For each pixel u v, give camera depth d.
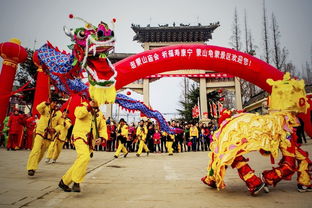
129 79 9.43
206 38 23.00
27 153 9.16
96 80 3.40
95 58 3.57
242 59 9.50
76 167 3.12
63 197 2.92
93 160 7.67
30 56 15.72
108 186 3.63
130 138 11.65
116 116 26.55
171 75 20.91
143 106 10.71
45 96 10.29
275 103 3.44
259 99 19.59
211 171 3.27
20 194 3.01
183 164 6.73
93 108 3.54
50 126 4.88
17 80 16.08
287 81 3.41
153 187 3.56
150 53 9.50
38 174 4.61
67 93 5.41
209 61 9.50
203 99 21.05
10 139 10.66
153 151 13.45
